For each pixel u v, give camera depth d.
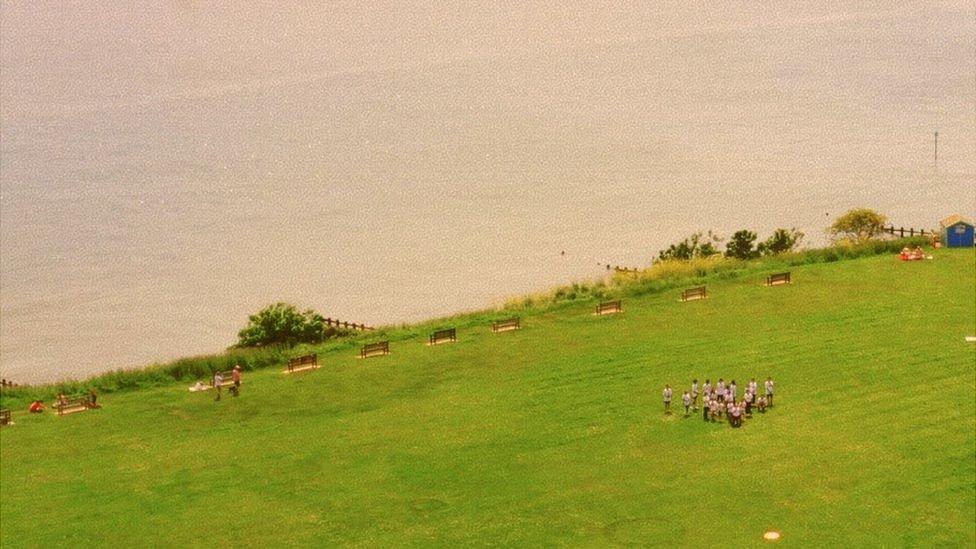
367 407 74.12
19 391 82.31
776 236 117.25
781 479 58.97
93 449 70.12
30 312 181.12
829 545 52.34
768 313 86.69
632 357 79.00
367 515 58.25
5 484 65.19
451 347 85.00
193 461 67.00
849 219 120.62
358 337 90.19
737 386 71.81
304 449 67.56
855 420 65.81
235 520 58.72
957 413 66.00
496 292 166.38
